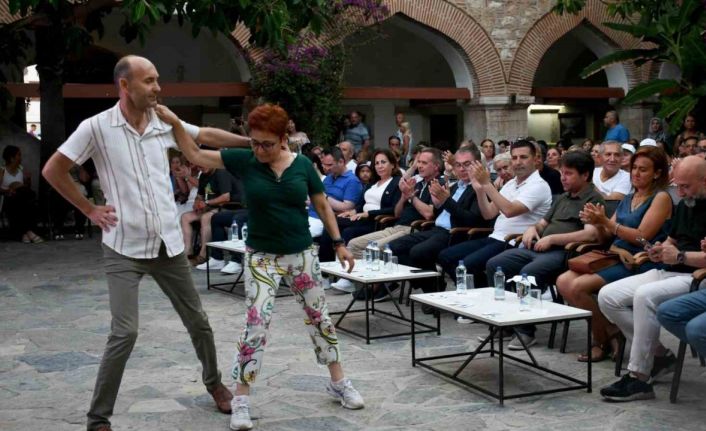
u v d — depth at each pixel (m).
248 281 5.13
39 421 5.22
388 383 5.95
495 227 8.20
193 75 19.89
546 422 5.07
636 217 6.38
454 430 4.95
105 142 4.68
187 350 6.96
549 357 6.59
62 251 13.27
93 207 4.70
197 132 5.05
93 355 6.84
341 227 10.34
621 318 5.75
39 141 16.27
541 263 7.07
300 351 6.88
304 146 13.21
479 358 6.62
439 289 8.52
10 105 16.50
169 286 4.99
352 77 22.00
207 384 5.32
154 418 5.24
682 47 11.08
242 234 10.30
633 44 20.88
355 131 18.09
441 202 8.54
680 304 5.20
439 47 19.89
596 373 6.12
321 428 5.03
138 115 4.75
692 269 5.73
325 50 17.08
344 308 8.63
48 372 6.35
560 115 24.16
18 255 12.84
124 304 4.69
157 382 6.03
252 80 17.33
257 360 5.04
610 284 5.84
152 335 7.50
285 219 5.05
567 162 7.31
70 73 16.42
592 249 6.93
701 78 11.27
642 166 6.34
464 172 8.56
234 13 10.80
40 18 13.35
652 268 6.18
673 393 5.38
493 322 5.42
